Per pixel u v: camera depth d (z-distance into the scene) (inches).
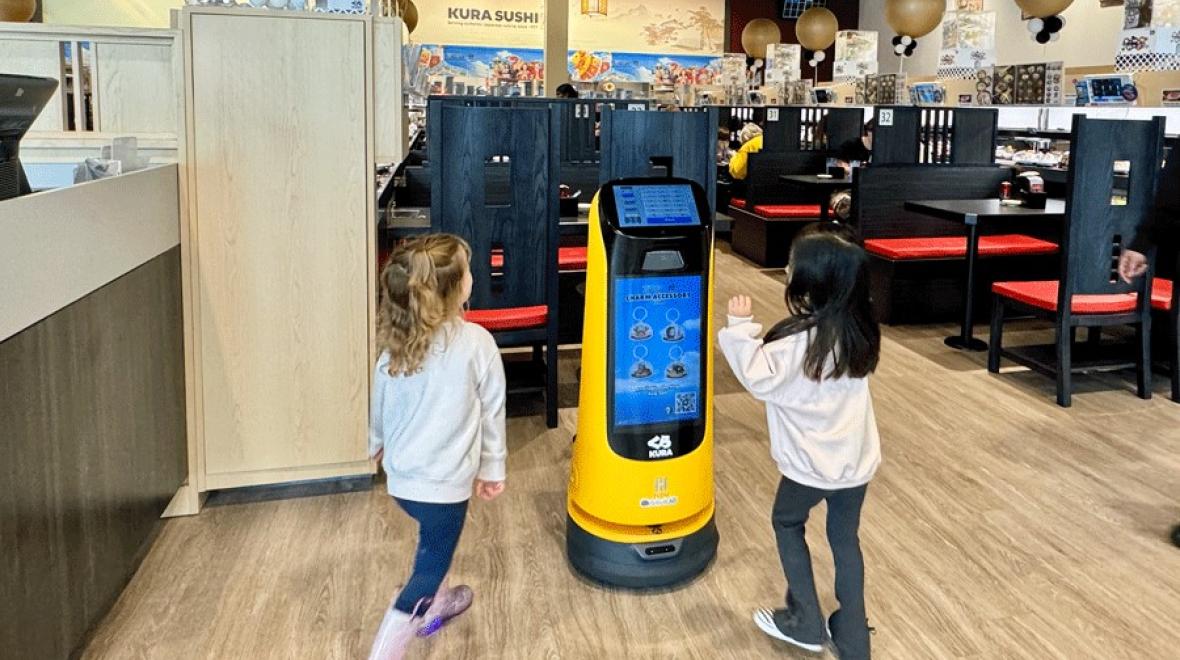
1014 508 127.0
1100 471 140.6
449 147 143.0
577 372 192.7
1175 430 159.5
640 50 675.4
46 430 75.5
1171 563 111.7
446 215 145.3
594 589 104.6
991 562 111.5
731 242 363.6
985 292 246.2
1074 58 426.3
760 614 95.0
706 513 108.1
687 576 105.1
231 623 96.1
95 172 97.6
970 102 309.4
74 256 81.7
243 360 122.6
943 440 154.3
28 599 72.0
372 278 125.0
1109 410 170.6
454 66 643.5
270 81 117.0
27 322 71.5
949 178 252.4
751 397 179.0
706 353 103.4
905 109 265.1
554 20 370.3
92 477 86.7
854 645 85.3
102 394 89.4
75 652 88.9
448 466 84.8
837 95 401.1
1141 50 229.5
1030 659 91.4
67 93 134.4
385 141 123.0
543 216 149.8
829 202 310.3
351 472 130.5
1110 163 166.4
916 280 241.3
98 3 328.5
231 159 117.3
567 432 156.7
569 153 232.1
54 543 77.4
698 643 93.9
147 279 104.4
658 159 156.3
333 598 101.5
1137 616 99.7
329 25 117.8
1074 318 172.1
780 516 88.9
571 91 309.0
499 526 120.3
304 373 125.2
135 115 121.0
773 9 685.3
